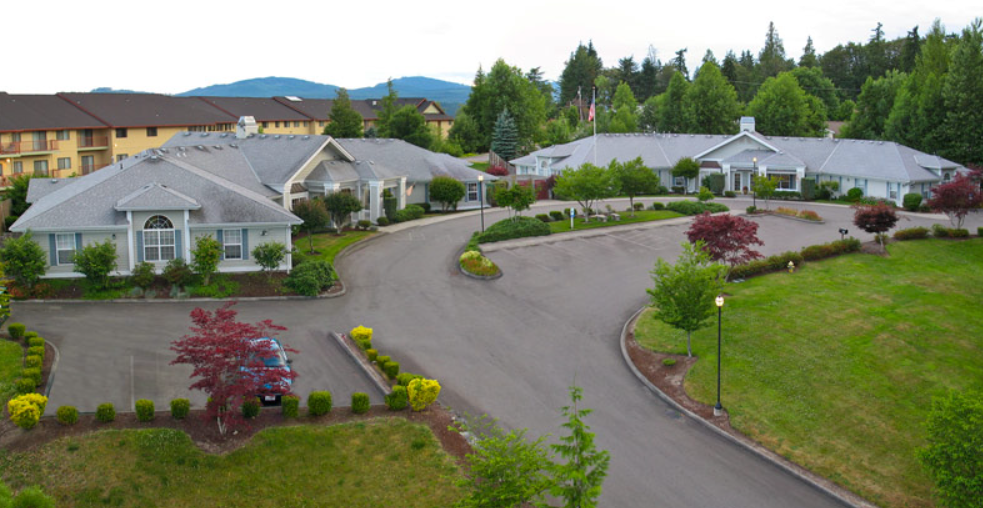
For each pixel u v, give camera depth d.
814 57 176.00
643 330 34.81
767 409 27.62
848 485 23.31
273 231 40.28
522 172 87.81
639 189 60.78
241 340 23.33
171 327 33.22
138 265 37.47
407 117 97.88
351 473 22.41
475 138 112.06
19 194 55.47
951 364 31.53
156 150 46.41
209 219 39.28
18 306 35.00
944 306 38.06
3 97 77.75
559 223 56.78
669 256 47.91
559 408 27.47
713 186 74.69
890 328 34.81
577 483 17.81
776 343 32.84
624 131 105.88
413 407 25.69
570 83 187.38
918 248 49.59
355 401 25.27
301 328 33.97
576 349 33.06
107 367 28.64
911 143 79.44
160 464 22.02
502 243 50.34
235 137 58.94
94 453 22.16
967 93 74.31
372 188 55.75
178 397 26.31
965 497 20.30
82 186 42.72
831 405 27.95
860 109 91.94
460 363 30.98
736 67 170.88
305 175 52.31
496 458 18.52
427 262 45.75
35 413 22.77
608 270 44.75
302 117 119.81
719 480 23.28
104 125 79.94
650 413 27.56
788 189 72.38
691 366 30.88
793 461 24.53
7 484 20.58
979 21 74.19
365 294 39.50
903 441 25.72
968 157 75.62
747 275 42.72
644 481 22.97
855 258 46.91
